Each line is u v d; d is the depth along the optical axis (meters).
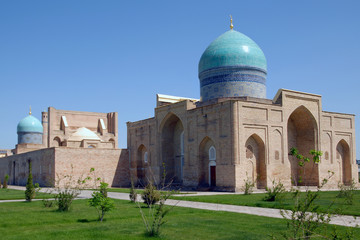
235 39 31.70
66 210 14.86
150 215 13.52
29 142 50.97
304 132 32.72
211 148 29.28
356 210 14.59
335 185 33.00
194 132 30.17
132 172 39.28
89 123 53.44
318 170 31.42
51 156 36.34
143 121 37.69
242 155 26.38
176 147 35.06
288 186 28.83
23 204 18.02
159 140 34.84
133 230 10.46
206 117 28.91
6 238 9.42
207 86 31.84
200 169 29.53
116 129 53.84
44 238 9.40
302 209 8.43
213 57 31.31
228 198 20.06
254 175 27.75
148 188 17.11
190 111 30.77
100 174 37.84
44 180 37.94
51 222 12.09
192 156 30.30
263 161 27.88
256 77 31.05
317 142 31.77
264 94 31.58
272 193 18.55
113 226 11.13
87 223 11.86
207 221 11.96
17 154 47.84
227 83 30.70
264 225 11.06
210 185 29.14
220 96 30.80
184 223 11.61
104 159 38.34
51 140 49.62
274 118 28.75
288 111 29.80
